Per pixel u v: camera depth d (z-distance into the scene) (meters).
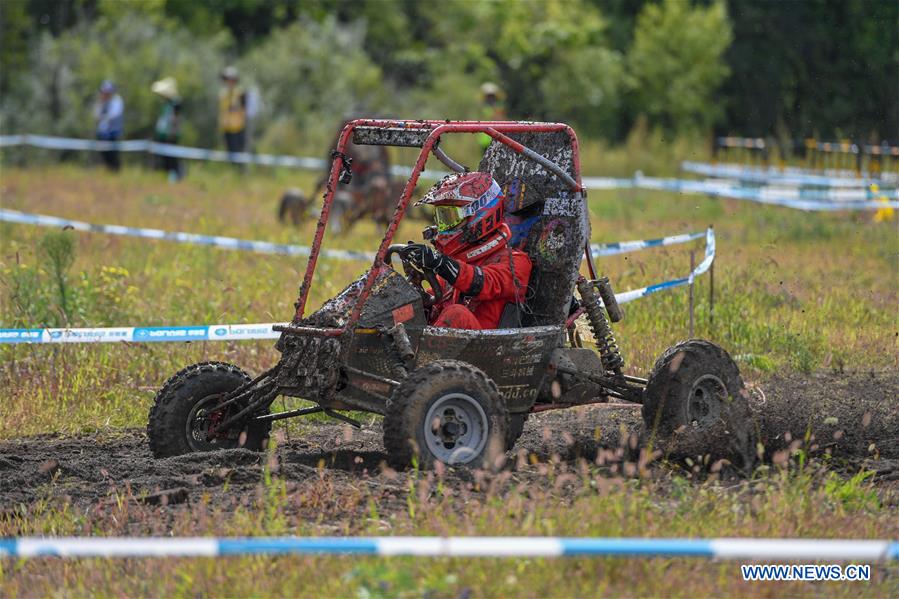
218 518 23.22
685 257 51.91
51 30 144.38
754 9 151.75
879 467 28.41
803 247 62.16
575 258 28.53
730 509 22.78
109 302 45.38
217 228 71.12
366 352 26.55
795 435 31.00
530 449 30.28
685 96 144.00
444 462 25.45
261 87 137.25
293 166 123.12
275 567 19.98
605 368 29.50
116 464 28.92
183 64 129.75
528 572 19.34
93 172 111.44
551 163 28.11
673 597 18.88
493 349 27.53
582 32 147.12
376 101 138.62
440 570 19.28
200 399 28.59
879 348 41.84
